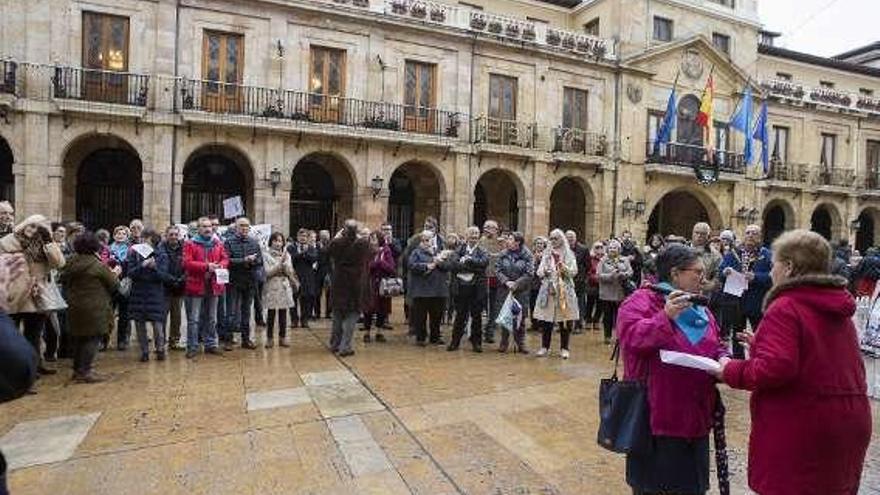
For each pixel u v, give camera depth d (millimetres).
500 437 5699
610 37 25547
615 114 25172
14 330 2283
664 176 26203
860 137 31188
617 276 10984
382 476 4777
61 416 6125
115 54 18156
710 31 27609
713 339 3377
